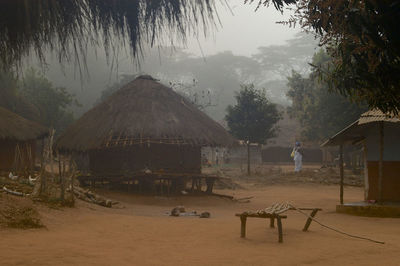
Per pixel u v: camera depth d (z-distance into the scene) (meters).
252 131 36.62
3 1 4.69
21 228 7.20
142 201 17.78
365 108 34.62
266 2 2.52
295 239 7.46
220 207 16.62
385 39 2.15
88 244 6.21
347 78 2.54
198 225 9.16
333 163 48.38
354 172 33.12
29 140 25.66
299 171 32.91
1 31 5.00
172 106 21.89
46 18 4.82
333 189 25.48
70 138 21.36
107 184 21.42
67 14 4.97
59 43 4.99
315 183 28.28
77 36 5.03
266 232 8.25
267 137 37.81
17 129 24.61
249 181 31.06
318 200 18.70
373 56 2.20
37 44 5.02
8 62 5.28
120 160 20.70
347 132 13.73
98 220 9.28
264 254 5.95
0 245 5.61
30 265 4.57
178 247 6.40
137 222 9.30
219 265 5.13
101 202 13.98
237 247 6.54
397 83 2.23
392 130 14.18
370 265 5.24
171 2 5.05
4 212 7.66
